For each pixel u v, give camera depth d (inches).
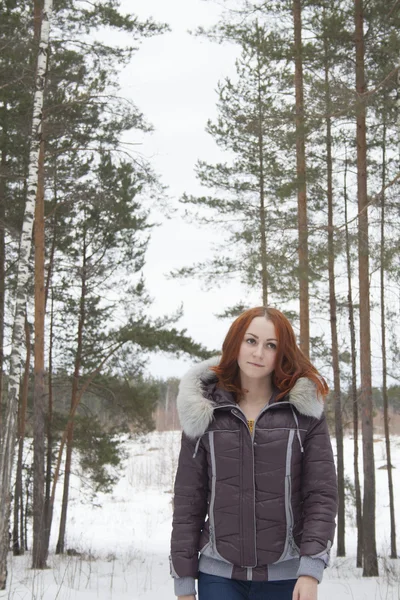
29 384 770.2
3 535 365.7
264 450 101.0
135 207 703.7
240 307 750.5
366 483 584.1
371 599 395.2
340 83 482.0
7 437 374.9
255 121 519.5
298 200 606.9
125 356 730.2
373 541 570.6
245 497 100.6
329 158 694.5
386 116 493.7
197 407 102.3
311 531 97.4
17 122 584.1
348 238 473.7
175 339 695.7
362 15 565.3
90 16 562.9
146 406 741.9
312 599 94.1
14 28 536.7
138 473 1434.5
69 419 735.7
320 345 740.0
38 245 600.1
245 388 107.4
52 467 820.6
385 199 479.2
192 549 103.9
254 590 101.0
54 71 561.0
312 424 102.7
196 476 105.2
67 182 663.8
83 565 582.9
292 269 480.7
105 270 721.6
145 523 1039.0
